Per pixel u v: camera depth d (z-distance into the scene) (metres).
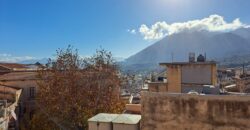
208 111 14.93
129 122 16.23
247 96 14.26
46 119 38.47
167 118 15.66
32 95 51.41
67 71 39.97
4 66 61.66
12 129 42.50
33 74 55.50
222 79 57.16
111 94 40.06
